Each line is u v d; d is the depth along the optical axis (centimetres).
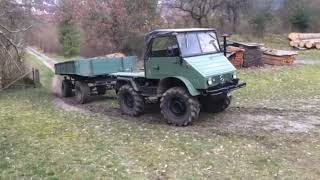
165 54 1220
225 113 1321
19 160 960
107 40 2902
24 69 2241
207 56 1233
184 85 1206
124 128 1218
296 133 1082
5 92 2064
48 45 3650
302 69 2192
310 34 3416
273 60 2389
